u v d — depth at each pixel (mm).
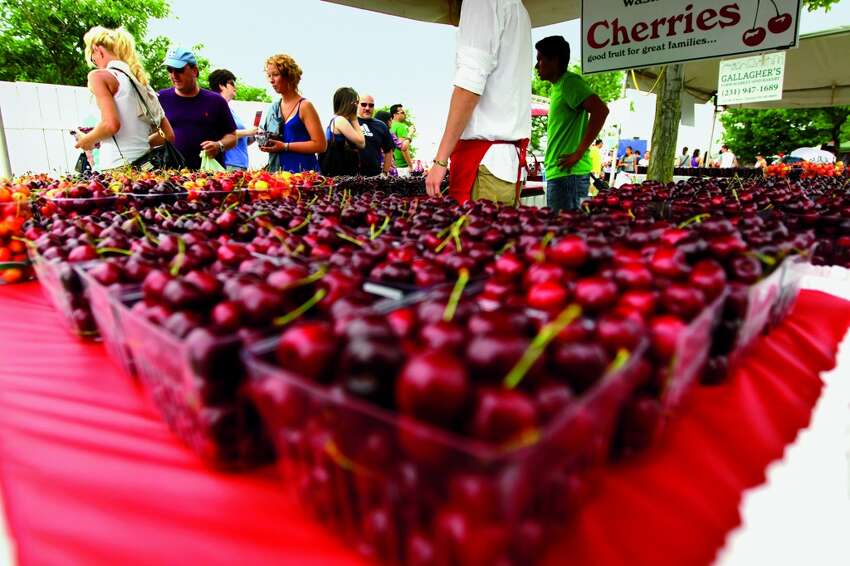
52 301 1809
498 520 554
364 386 666
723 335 1151
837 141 23156
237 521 803
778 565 855
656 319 929
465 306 939
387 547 682
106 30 4258
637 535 773
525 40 3314
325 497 735
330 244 1714
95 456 968
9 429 1058
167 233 1913
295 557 735
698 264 1148
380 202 2676
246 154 6973
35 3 17250
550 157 5508
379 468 643
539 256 1239
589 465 741
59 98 11414
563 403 688
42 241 1781
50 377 1306
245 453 894
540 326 887
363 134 6492
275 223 2072
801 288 2043
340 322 833
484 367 675
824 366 1392
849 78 10875
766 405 1165
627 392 799
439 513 604
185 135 5258
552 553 727
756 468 953
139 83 4375
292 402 708
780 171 6590
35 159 11352
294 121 5379
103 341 1501
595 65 4754
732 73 9289
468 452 538
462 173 3490
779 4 3779
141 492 870
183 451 985
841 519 1160
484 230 1678
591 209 2846
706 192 2990
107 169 4047
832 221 2113
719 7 4012
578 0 5996
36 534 778
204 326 960
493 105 3318
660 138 5297
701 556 750
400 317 914
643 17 4375
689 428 1045
